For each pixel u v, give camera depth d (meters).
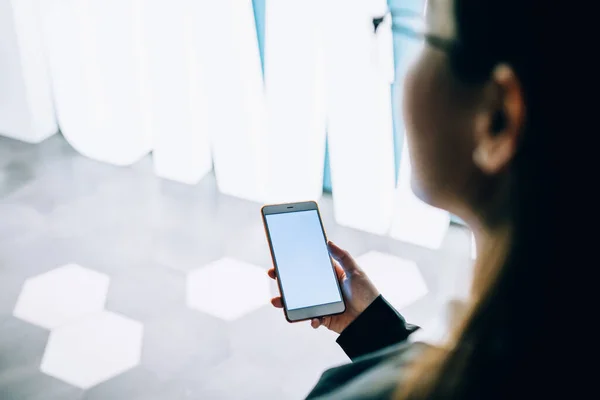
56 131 3.12
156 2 2.49
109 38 2.68
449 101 0.34
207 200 2.75
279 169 2.62
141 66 2.80
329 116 2.46
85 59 2.76
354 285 1.06
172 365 1.95
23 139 3.03
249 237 2.55
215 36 2.48
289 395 1.88
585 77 0.29
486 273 0.34
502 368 0.33
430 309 2.23
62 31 2.72
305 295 1.14
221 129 2.65
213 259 2.42
